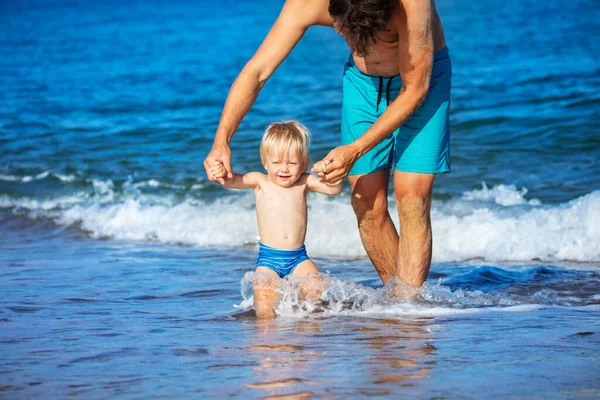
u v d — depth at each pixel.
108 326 5.55
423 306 6.05
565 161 12.20
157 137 15.90
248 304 6.31
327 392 3.87
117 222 10.70
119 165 13.86
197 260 8.59
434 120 5.97
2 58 31.86
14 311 6.08
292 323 5.59
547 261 8.16
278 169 6.59
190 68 25.88
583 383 3.98
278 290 6.22
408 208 6.10
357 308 6.03
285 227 6.59
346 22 5.05
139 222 10.62
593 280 7.09
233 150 13.80
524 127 14.06
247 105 6.16
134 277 7.61
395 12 5.50
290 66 23.84
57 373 4.32
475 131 14.11
